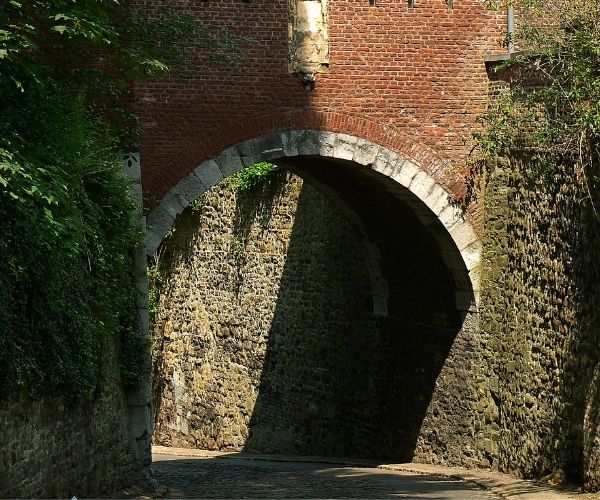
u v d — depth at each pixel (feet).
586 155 67.41
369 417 92.22
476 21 79.46
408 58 78.54
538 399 73.00
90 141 62.39
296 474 80.43
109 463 61.31
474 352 80.38
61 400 53.31
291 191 104.88
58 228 47.70
